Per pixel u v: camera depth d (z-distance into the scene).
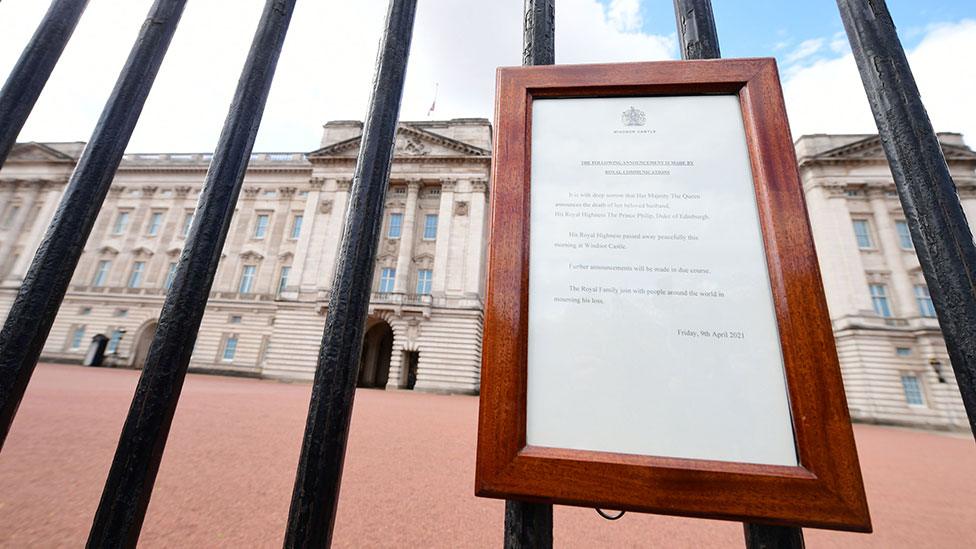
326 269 24.77
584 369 0.83
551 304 0.88
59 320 27.77
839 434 0.72
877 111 0.99
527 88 1.04
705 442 0.76
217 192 1.10
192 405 8.89
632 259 0.90
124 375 19.86
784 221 0.85
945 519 3.70
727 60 1.01
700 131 0.99
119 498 0.84
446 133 27.88
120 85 1.21
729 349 0.82
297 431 6.38
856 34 1.07
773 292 0.84
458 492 3.71
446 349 22.97
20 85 1.16
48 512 2.77
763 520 0.70
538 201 0.95
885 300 22.27
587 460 0.75
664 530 3.04
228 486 3.48
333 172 26.73
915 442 12.38
